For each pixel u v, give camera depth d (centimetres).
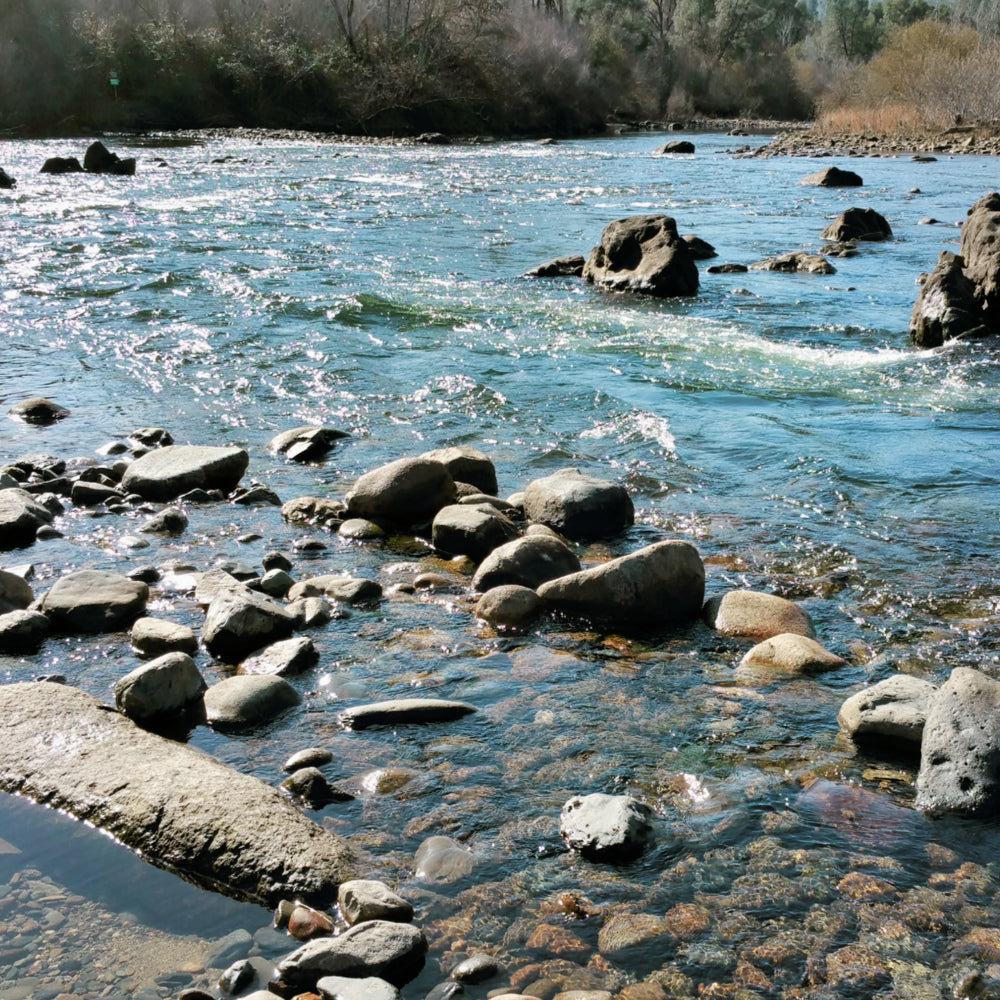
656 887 289
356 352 912
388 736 368
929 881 291
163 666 379
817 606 473
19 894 286
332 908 282
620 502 562
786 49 7875
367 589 485
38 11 3972
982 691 347
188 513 587
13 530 543
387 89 4603
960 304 948
